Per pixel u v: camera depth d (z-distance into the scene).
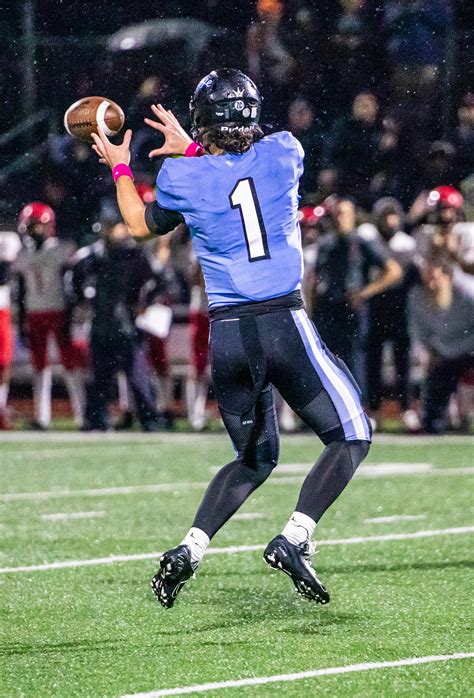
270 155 11.88
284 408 30.30
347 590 13.88
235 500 11.74
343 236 27.95
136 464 25.06
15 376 34.00
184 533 17.58
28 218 30.81
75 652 11.45
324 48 35.25
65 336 30.95
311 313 28.23
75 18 37.03
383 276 27.88
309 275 28.34
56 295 30.80
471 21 35.72
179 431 30.83
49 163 36.03
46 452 27.09
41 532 17.66
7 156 36.62
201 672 10.78
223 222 11.68
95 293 29.86
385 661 11.06
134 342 30.11
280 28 35.78
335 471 11.62
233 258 11.70
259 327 11.58
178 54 36.09
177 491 21.56
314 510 11.55
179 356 31.72
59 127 36.75
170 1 37.72
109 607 13.19
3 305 31.11
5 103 36.72
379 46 35.25
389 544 16.55
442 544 16.52
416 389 31.36
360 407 11.82
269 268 11.66
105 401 30.80
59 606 13.23
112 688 10.35
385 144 34.09
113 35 36.66
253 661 11.09
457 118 34.97
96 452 27.03
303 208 30.97
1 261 31.09
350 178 34.12
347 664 10.98
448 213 28.30
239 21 37.31
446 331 28.81
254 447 11.88
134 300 29.98
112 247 29.81
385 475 23.12
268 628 12.25
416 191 33.94
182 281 31.58
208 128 11.87
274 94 35.38
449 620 12.48
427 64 35.12
